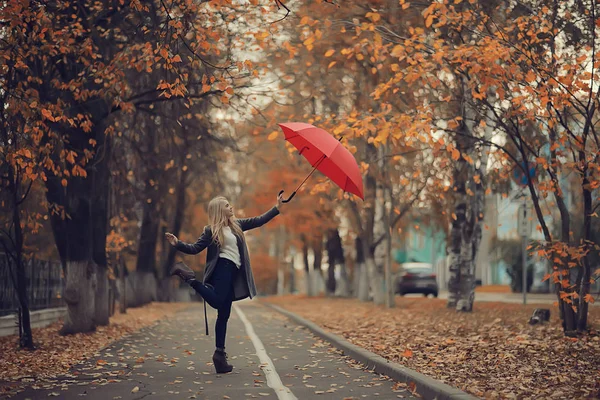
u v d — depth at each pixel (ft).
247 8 55.31
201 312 103.71
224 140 83.66
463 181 82.84
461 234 85.35
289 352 48.03
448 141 61.52
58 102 45.19
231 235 36.76
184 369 39.14
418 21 57.67
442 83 51.90
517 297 135.44
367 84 72.64
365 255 132.77
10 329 61.57
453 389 28.81
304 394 31.12
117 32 58.13
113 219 83.05
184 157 82.99
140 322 78.38
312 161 37.24
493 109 48.96
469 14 46.78
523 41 46.42
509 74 45.42
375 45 48.88
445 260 245.45
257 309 118.52
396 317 77.82
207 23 51.03
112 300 86.33
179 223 133.80
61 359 43.60
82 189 58.95
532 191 49.93
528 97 45.34
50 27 45.62
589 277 49.14
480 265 217.97
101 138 60.54
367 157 94.73
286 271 273.33
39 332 63.67
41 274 73.92
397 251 260.01
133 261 143.74
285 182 142.72
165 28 47.19
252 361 42.88
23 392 31.73
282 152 121.49
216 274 36.60
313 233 151.02
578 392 29.50
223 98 46.42
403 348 46.26
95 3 54.70
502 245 158.92
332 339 53.11
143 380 35.12
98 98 55.06
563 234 50.19
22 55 44.88
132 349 49.37
